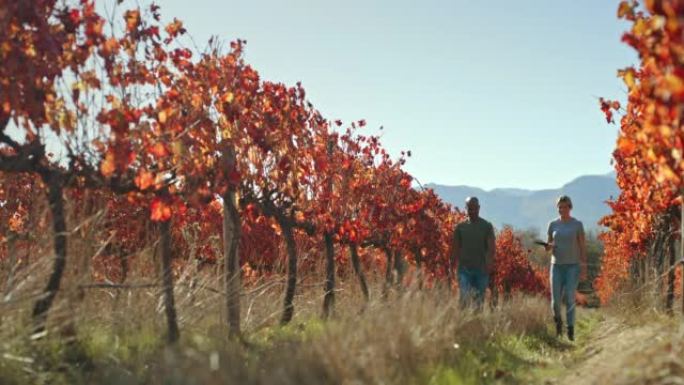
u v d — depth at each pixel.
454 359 7.32
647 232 15.77
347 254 17.69
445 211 20.56
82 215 7.88
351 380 5.91
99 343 7.29
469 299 10.66
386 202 17.00
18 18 7.15
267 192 11.61
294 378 5.88
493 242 11.73
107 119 7.40
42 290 6.99
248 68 10.20
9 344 6.19
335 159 14.59
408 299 8.26
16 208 9.98
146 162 8.48
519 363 8.53
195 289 9.28
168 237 8.48
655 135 6.43
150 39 8.90
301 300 13.87
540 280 41.53
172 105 8.83
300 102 11.87
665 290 13.29
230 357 6.52
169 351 6.29
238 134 10.09
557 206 12.02
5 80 7.01
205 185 9.05
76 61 7.58
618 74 7.61
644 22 5.57
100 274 9.27
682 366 5.66
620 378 5.80
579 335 14.01
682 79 4.54
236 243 9.95
